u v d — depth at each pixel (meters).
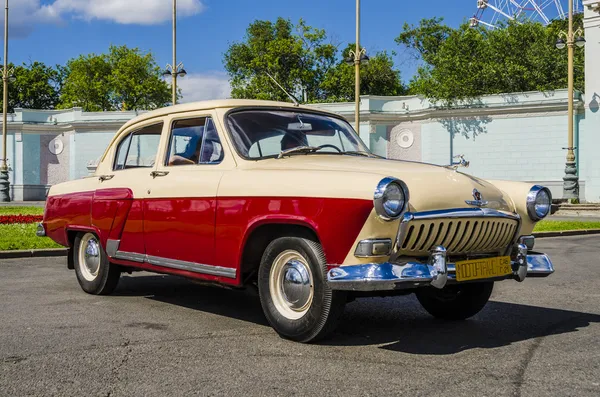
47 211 6.87
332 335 4.18
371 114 33.41
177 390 3.28
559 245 12.20
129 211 5.54
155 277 7.50
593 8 28.55
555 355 3.96
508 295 6.36
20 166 39.59
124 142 6.02
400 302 5.91
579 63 34.38
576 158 29.61
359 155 5.07
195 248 4.82
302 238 4.09
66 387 3.34
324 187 3.93
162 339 4.36
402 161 4.70
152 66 50.47
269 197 4.21
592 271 8.23
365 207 3.72
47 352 4.03
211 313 5.31
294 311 4.22
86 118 38.72
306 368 3.64
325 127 5.26
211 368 3.66
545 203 4.54
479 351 4.05
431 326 4.83
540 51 34.69
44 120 39.94
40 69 56.34
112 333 4.55
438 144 32.53
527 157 30.56
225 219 4.52
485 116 31.41
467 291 4.96
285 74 46.03
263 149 4.79
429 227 3.89
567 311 5.48
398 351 4.04
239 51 47.28
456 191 4.12
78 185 6.39
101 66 50.16
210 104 5.12
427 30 46.19
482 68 33.16
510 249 4.48
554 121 29.94
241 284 4.49
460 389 3.27
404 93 47.81
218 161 4.84
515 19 35.97
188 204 4.87
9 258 9.51
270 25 47.91
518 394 3.19
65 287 6.73
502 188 4.67
